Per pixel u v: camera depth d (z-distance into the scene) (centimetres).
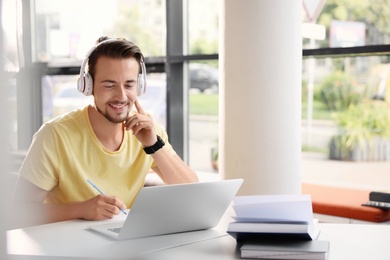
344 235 149
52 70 426
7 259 50
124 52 186
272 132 246
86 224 162
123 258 124
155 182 233
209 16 347
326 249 124
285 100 247
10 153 48
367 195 288
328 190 302
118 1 380
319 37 312
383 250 134
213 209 154
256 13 242
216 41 346
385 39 299
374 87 316
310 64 328
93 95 191
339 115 331
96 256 127
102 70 184
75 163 189
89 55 189
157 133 209
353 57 316
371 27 301
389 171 322
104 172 193
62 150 188
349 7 305
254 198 139
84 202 170
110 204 168
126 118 193
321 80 329
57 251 131
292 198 137
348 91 324
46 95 428
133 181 199
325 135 339
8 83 47
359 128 328
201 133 363
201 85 359
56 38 424
